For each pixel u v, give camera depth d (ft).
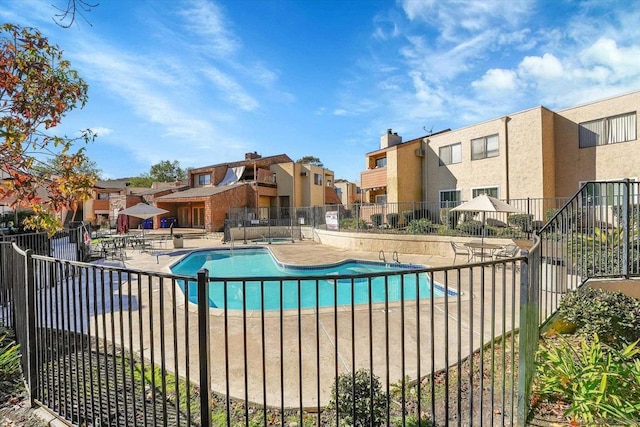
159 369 11.59
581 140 46.24
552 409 9.29
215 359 12.34
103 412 8.92
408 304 19.56
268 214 101.24
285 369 11.56
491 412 7.85
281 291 6.97
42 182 11.08
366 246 50.90
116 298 21.53
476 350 13.15
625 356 10.49
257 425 8.57
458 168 60.64
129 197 101.35
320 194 111.14
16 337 13.24
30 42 10.68
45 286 9.76
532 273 9.61
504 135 52.44
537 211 47.73
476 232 43.88
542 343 13.06
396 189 65.05
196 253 51.65
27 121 10.93
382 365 11.84
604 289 15.99
